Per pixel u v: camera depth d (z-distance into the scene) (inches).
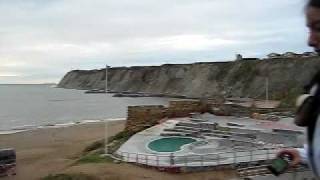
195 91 6624.0
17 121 3885.3
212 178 1051.9
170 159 1154.7
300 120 63.7
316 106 61.1
